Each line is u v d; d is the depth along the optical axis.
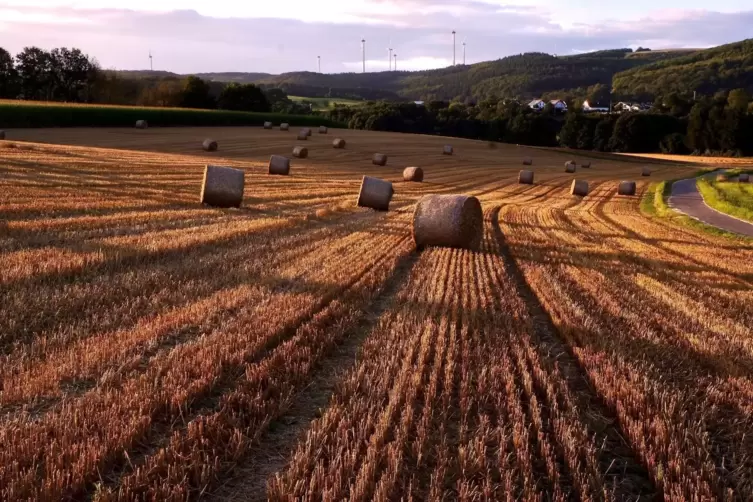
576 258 14.19
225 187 18.61
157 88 106.12
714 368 6.71
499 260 13.23
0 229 11.70
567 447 4.62
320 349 6.44
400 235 15.78
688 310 9.43
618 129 107.19
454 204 14.39
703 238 20.67
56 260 9.41
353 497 3.80
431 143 74.44
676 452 4.58
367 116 111.69
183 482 3.95
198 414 5.00
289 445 4.69
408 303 8.69
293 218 17.20
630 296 10.22
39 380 5.23
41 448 4.17
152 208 16.94
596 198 37.25
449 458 4.52
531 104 180.88
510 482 4.13
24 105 63.50
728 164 80.62
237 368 5.87
